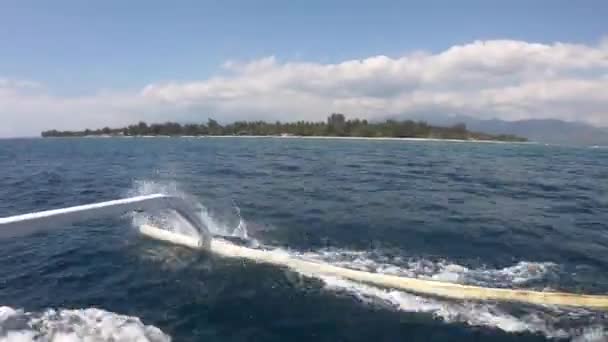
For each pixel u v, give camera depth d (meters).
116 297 7.39
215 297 7.35
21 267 9.16
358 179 27.38
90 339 5.80
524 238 11.96
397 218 14.47
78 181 26.39
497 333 6.20
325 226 13.03
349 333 6.15
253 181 25.80
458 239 11.69
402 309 6.92
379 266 9.31
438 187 23.88
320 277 8.27
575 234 12.61
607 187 25.84
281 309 6.89
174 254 9.80
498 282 8.45
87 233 11.88
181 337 5.98
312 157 51.72
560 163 49.59
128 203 8.18
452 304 7.12
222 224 13.02
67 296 7.47
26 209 16.88
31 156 55.00
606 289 8.13
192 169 34.62
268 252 9.44
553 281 8.54
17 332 5.92
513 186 25.39
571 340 6.04
